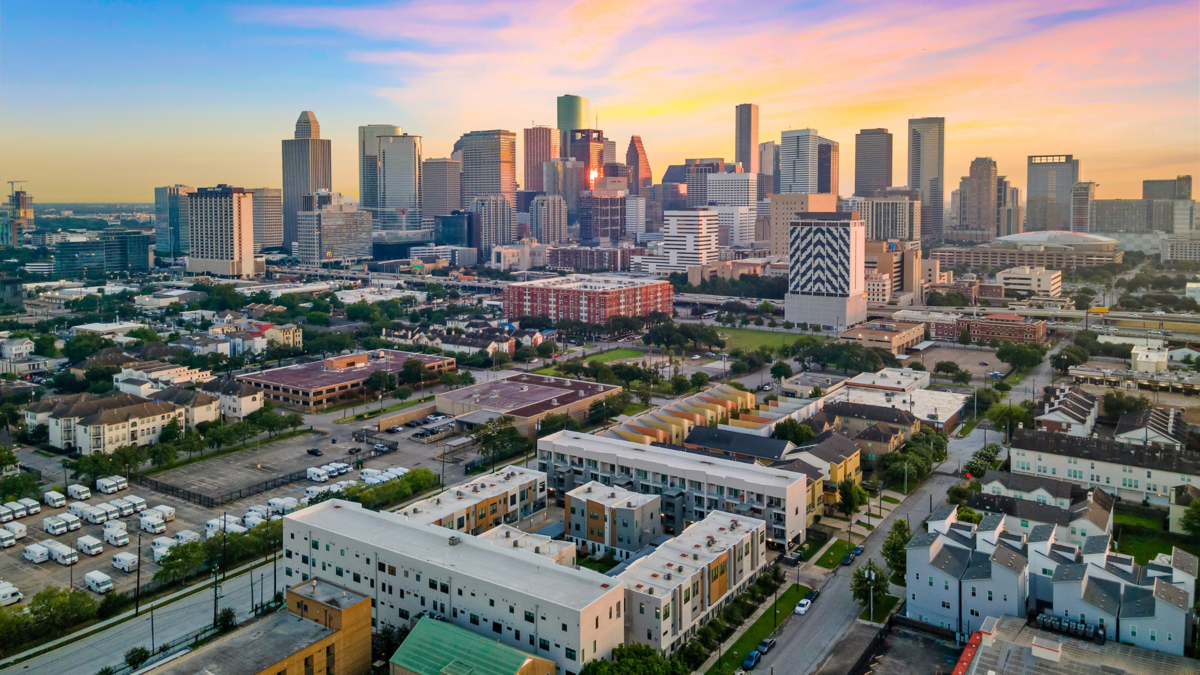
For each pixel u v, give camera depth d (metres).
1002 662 199.00
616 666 188.12
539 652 198.00
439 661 188.50
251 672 178.12
